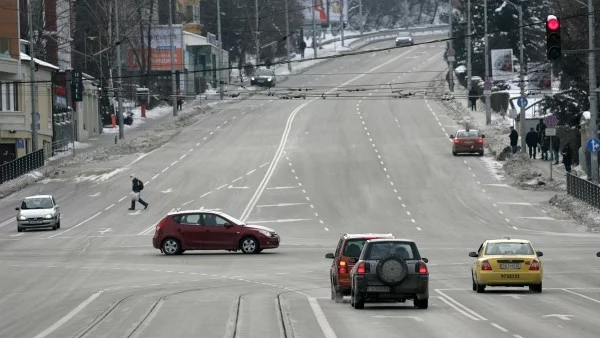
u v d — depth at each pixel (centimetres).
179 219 11475
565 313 6450
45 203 14725
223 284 8631
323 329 5712
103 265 10331
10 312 6956
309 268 9938
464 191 17050
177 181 18538
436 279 8912
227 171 19362
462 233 13325
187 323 6122
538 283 7794
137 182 16162
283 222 14625
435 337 5319
